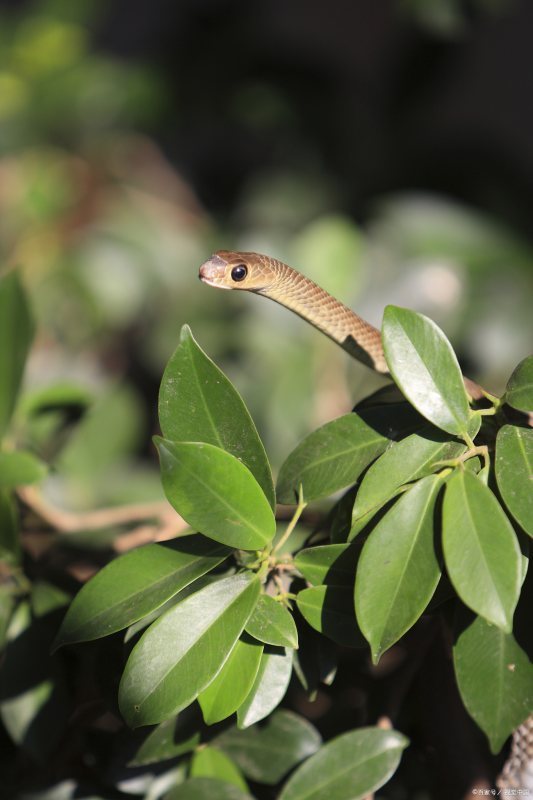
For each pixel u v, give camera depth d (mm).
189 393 909
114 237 1915
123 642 933
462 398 893
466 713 965
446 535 867
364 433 926
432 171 1986
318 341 1535
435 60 2000
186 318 1754
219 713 889
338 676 1000
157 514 1108
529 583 900
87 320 1869
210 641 887
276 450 1481
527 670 895
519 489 879
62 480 1386
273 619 893
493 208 1899
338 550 902
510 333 1535
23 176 1991
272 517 904
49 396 1139
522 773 936
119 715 934
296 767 961
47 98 1958
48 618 992
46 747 976
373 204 1954
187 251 1933
